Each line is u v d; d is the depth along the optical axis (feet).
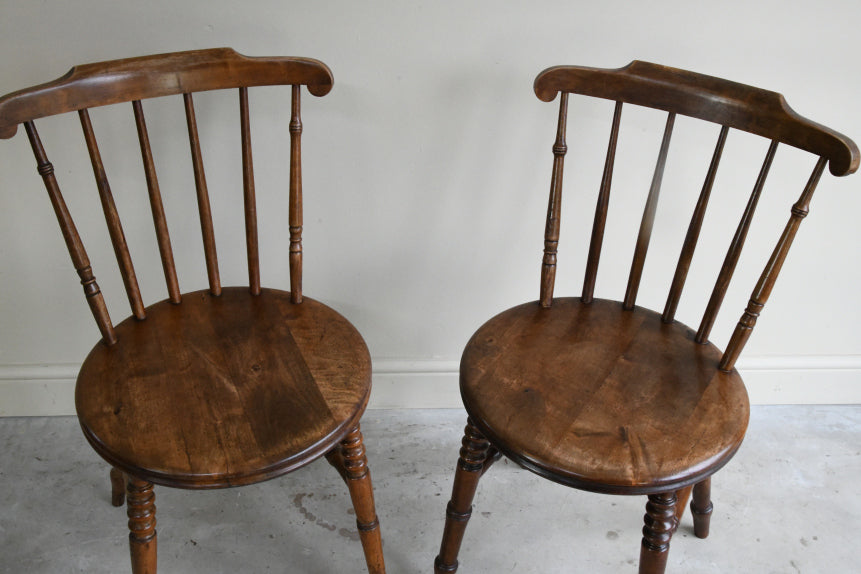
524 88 4.26
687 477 3.11
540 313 4.07
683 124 4.37
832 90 4.30
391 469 5.08
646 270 5.04
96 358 3.62
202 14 3.94
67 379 5.27
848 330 5.33
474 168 4.55
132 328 3.83
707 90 3.52
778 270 3.37
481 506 4.83
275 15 3.96
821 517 4.80
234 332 3.81
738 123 3.47
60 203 3.38
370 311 5.16
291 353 3.66
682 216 4.76
